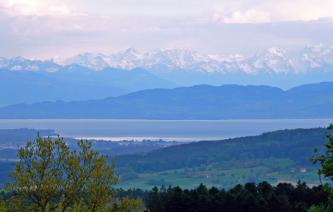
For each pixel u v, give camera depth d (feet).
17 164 200.03
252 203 524.52
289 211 521.65
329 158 197.77
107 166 206.90
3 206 191.62
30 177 199.21
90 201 203.82
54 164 202.18
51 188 199.00
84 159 204.95
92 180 203.62
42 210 199.31
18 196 199.93
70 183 201.57
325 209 208.54
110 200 206.59
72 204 202.49
